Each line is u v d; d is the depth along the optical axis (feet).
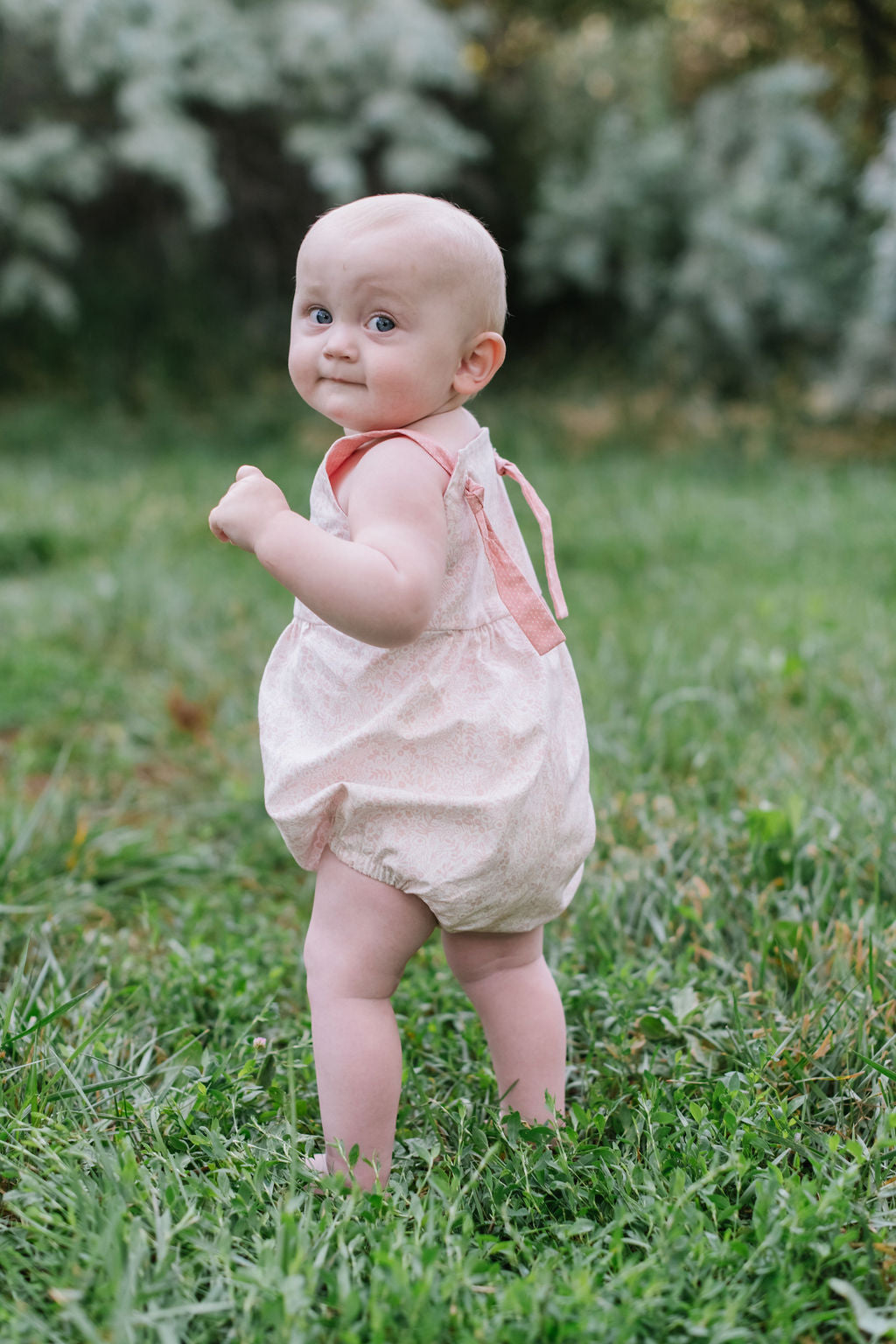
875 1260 5.22
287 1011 7.70
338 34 33.60
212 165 35.01
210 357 36.83
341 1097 5.59
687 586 18.60
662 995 7.48
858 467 30.19
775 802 9.96
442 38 34.42
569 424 34.91
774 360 38.86
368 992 5.64
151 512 22.66
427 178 35.19
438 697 5.46
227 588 17.63
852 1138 6.13
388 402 5.40
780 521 22.90
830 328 37.01
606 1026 7.14
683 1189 5.41
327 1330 4.67
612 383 38.63
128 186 36.65
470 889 5.46
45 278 33.14
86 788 11.89
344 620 5.09
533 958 6.14
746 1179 5.60
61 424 32.60
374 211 5.38
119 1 30.81
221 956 8.01
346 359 5.38
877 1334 4.74
